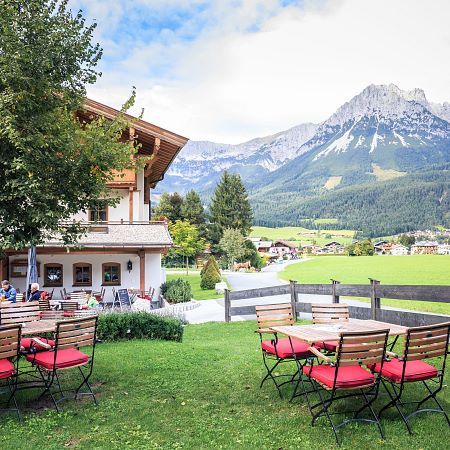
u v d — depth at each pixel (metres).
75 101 8.67
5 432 6.28
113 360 10.09
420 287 11.24
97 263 24.70
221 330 15.25
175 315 17.00
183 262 83.81
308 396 7.52
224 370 9.12
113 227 23.81
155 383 8.38
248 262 76.62
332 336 6.84
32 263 18.55
